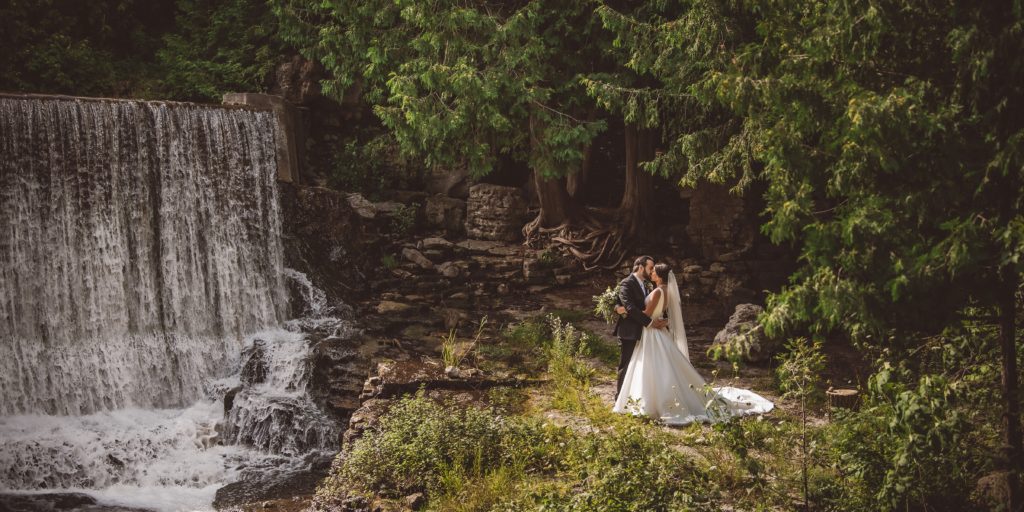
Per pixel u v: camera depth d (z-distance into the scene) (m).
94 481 10.55
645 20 13.43
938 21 5.70
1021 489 5.93
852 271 5.68
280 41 18.02
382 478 8.30
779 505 6.90
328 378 12.34
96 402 12.41
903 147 5.42
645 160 17.16
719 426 7.03
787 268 16.20
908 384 6.32
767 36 6.14
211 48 18.33
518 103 13.66
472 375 11.14
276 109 15.88
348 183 17.66
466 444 8.47
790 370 6.98
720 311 14.95
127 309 13.38
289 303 14.58
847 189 5.68
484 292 15.84
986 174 5.24
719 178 11.75
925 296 5.72
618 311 9.43
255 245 14.78
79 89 16.62
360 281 15.54
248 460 11.21
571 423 9.40
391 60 14.62
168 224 13.92
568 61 14.38
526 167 19.58
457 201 17.88
